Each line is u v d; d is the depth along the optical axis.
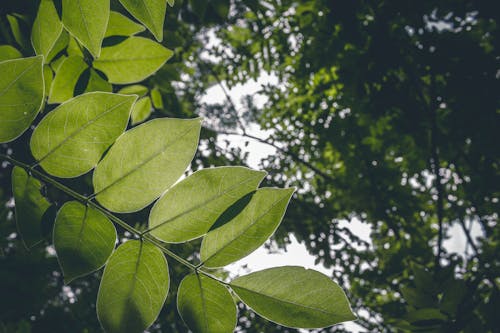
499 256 3.61
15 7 1.33
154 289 0.83
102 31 0.89
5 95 0.78
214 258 0.85
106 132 0.83
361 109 4.42
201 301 0.85
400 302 4.84
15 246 3.46
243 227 0.86
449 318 2.38
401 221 5.52
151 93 2.46
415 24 3.62
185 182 0.85
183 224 0.85
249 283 0.85
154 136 0.84
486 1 3.57
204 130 5.62
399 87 3.83
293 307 0.82
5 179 5.10
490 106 3.61
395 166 5.36
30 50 1.35
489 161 4.12
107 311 0.79
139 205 0.84
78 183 2.45
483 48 3.54
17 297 3.20
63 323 4.30
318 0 4.06
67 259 0.80
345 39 3.66
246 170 0.85
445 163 5.26
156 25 0.85
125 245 0.83
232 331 0.84
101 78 1.37
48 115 0.82
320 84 5.38
